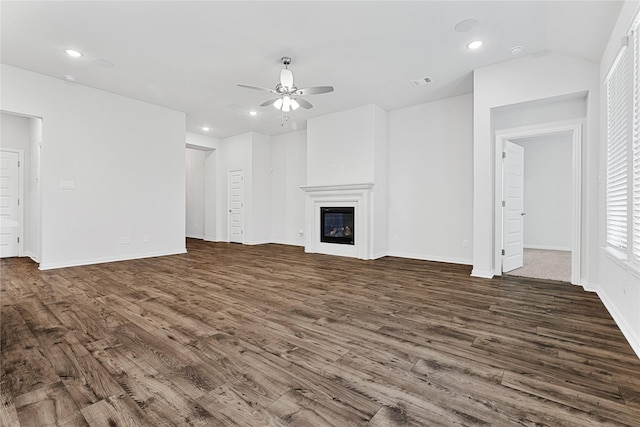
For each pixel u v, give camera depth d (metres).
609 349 2.13
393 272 4.57
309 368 1.89
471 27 3.27
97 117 5.05
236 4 2.90
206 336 2.33
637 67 2.35
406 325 2.56
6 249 5.79
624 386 1.69
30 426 1.38
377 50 3.75
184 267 4.89
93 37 3.48
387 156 6.08
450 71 4.32
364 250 5.68
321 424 1.40
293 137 7.75
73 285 3.76
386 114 6.04
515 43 3.59
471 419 1.43
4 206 5.77
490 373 1.83
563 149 7.09
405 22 3.18
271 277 4.25
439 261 5.46
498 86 4.08
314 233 6.46
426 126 5.61
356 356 2.04
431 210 5.58
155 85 4.86
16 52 3.83
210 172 8.69
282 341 2.25
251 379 1.76
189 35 3.43
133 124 5.49
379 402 1.56
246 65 4.15
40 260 4.72
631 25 2.35
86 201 4.98
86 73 4.44
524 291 3.56
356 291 3.56
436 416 1.46
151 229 5.80
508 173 4.54
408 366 1.91
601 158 3.34
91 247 5.05
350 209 6.00
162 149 5.90
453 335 2.36
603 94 3.28
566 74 3.66
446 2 2.87
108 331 2.41
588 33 3.07
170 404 1.54
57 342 2.21
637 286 2.18
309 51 3.78
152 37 3.48
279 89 3.82
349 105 5.73
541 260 5.63
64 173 4.74
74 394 1.61
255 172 7.84
